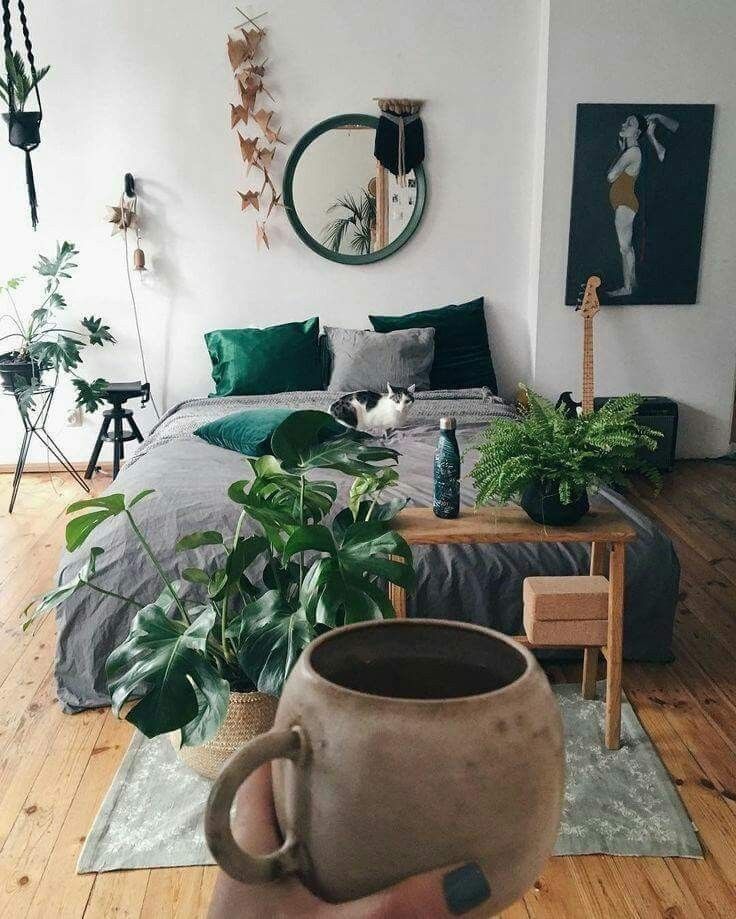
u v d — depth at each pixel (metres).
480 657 0.49
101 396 4.48
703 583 3.16
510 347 4.93
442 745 0.37
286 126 4.62
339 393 4.26
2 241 4.68
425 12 4.53
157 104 4.57
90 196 4.66
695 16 4.44
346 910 0.37
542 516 2.03
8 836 1.77
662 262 4.71
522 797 0.38
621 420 1.98
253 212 4.71
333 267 4.79
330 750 0.38
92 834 1.75
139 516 2.37
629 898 1.56
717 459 5.02
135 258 4.62
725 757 2.02
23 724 2.22
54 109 4.55
